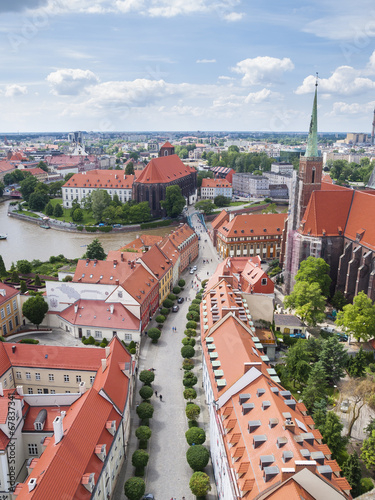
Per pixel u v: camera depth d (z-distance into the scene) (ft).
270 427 185.98
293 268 478.59
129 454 250.98
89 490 181.88
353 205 465.06
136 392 307.37
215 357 273.13
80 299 391.24
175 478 233.14
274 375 250.57
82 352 285.84
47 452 191.52
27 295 403.95
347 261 452.35
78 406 218.18
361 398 255.91
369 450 227.40
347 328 382.42
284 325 385.50
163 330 404.98
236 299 344.69
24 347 292.40
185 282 544.21
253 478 169.99
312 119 453.17
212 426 247.70
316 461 170.09
